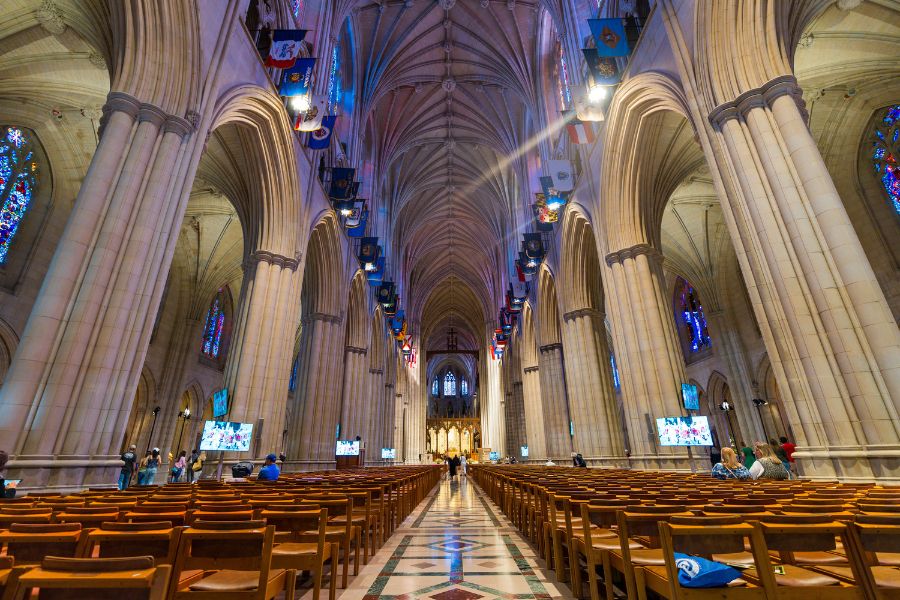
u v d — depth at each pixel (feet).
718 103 26.61
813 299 21.21
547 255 73.36
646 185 43.75
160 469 63.98
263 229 41.47
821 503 10.69
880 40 35.47
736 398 67.77
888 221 43.57
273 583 9.41
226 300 86.02
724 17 26.99
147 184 24.39
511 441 117.70
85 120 45.11
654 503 11.25
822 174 22.03
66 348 20.40
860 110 43.52
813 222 21.85
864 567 7.23
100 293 21.66
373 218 84.12
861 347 19.70
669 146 42.93
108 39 28.60
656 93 35.42
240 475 33.09
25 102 41.91
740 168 24.73
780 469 24.00
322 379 56.75
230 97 32.12
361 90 77.71
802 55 37.78
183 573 9.39
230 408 36.09
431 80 88.94
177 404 68.13
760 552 7.30
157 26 26.23
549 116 71.51
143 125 24.81
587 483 19.57
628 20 40.34
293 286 42.29
